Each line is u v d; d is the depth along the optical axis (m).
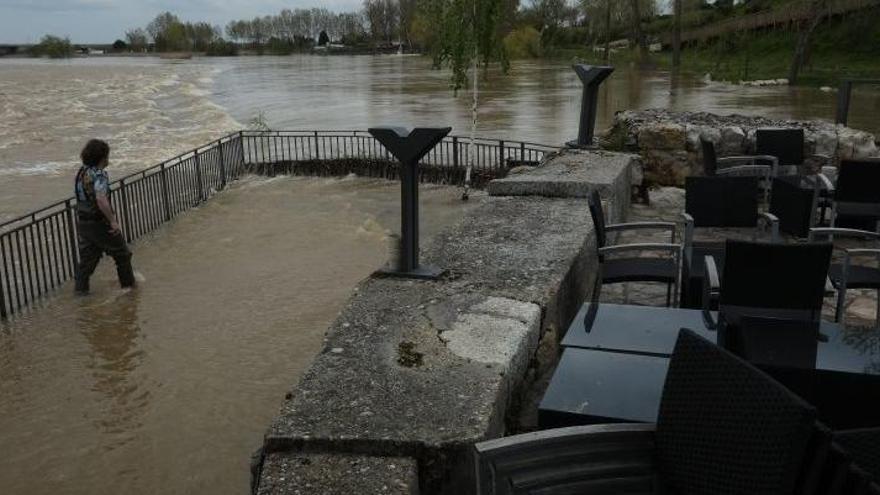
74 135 26.44
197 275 9.84
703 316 3.28
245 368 6.90
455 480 2.45
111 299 8.96
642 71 55.97
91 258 9.13
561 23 94.75
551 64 72.50
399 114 30.19
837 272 4.36
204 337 7.68
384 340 3.26
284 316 8.22
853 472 1.70
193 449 5.54
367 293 3.86
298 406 2.69
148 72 85.88
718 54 61.94
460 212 13.30
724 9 75.69
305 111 33.06
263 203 14.24
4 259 8.50
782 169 7.23
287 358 7.09
